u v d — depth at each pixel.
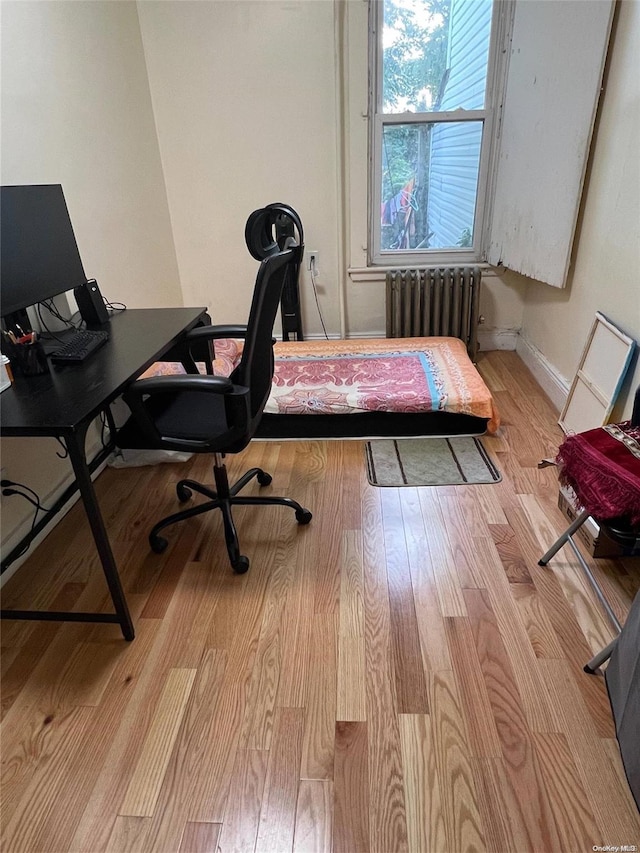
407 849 1.04
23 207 1.68
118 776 1.18
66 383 1.49
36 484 1.95
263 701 1.33
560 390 2.74
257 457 2.45
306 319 3.68
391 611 1.58
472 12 2.88
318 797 1.13
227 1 2.88
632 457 1.43
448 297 3.31
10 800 1.14
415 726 1.26
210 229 3.45
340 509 2.06
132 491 2.23
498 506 2.04
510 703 1.30
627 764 1.12
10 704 1.35
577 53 2.30
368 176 3.25
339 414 2.52
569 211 2.47
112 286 2.62
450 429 2.57
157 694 1.36
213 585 1.71
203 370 2.61
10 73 1.83
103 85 2.52
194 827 1.09
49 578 1.77
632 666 1.16
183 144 3.22
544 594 1.62
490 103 3.07
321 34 2.93
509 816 1.08
